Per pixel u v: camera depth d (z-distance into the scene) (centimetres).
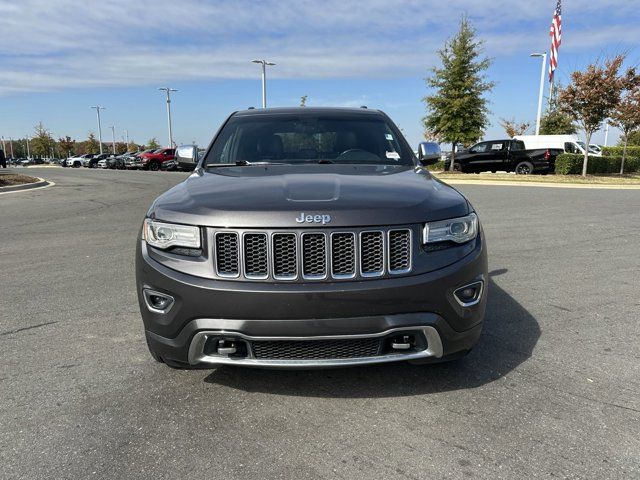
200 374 331
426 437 260
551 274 573
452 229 278
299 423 274
